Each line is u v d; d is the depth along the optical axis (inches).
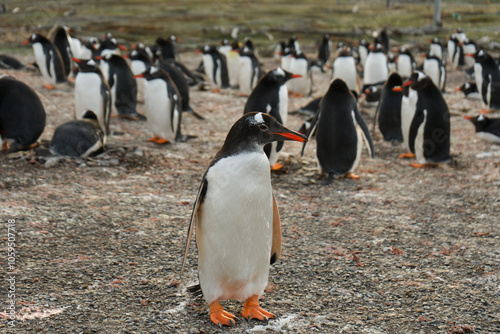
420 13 1305.4
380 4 1517.0
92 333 163.6
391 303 188.9
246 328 169.5
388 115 441.4
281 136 157.9
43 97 543.2
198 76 739.4
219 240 159.6
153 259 219.8
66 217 256.8
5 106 343.9
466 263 222.8
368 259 226.4
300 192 323.0
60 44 666.8
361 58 905.5
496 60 671.1
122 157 367.9
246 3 1651.1
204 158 389.1
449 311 182.9
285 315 178.7
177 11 1462.8
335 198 311.0
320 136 338.3
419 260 226.2
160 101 402.9
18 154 344.2
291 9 1523.1
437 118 366.0
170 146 414.9
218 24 1263.5
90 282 197.5
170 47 794.2
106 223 253.9
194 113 522.3
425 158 377.4
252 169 156.4
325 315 179.5
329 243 243.1
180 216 269.0
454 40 886.4
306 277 208.1
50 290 189.0
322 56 924.0
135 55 637.9
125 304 183.0
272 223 167.8
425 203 301.6
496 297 193.2
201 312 179.3
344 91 333.1
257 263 166.6
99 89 423.2
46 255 216.8
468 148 425.7
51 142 350.0
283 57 742.5
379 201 304.5
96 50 676.7
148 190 309.9
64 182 309.7
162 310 179.8
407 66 757.9
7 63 682.2
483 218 277.1
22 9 1170.0
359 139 338.6
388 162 392.5
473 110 568.7
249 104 356.5
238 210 156.7
